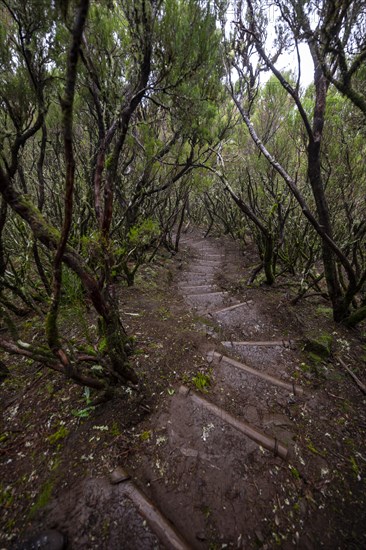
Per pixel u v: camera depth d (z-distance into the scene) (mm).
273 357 2406
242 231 6465
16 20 1457
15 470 1401
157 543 1142
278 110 5672
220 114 3928
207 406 1814
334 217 4379
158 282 3979
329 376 2211
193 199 8617
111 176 1561
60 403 1761
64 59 1750
